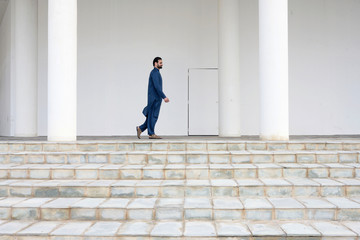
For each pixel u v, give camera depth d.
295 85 9.94
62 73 5.57
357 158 4.66
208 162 4.65
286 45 5.57
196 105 9.88
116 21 9.91
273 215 3.29
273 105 5.50
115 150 5.11
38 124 9.95
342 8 9.93
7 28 10.60
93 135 9.88
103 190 3.79
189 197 3.76
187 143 5.07
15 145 5.18
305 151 4.95
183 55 9.91
